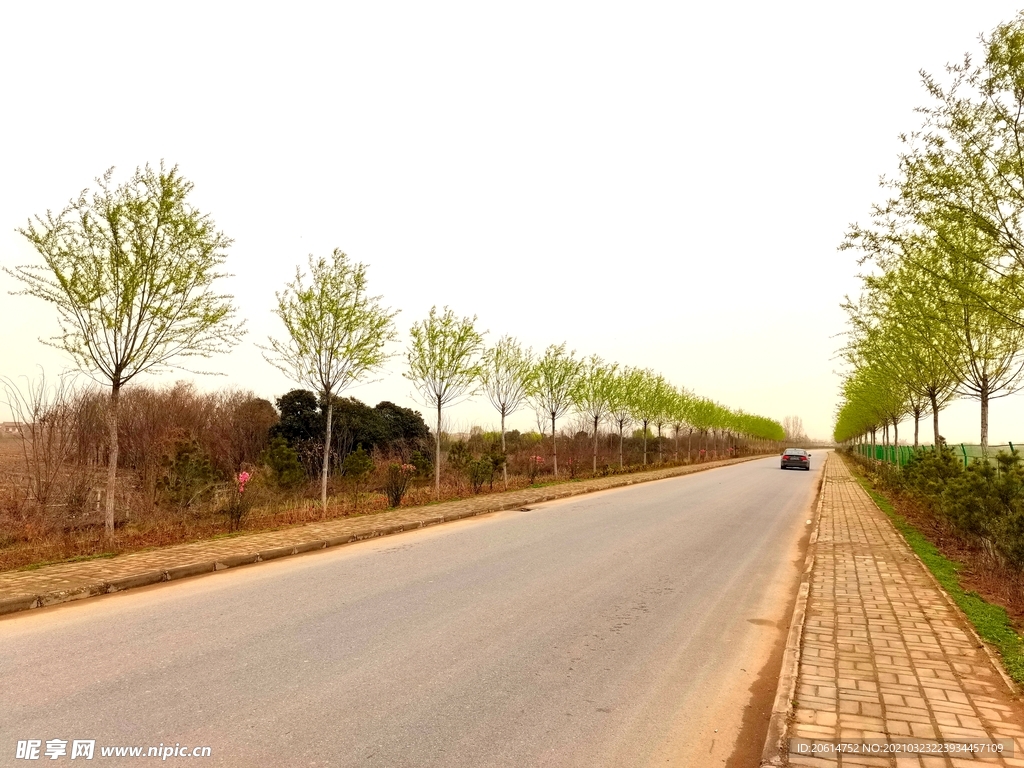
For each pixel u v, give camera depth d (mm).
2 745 3361
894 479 16953
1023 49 6277
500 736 3602
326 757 3303
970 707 3836
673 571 8273
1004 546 6863
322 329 12820
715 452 53000
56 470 11422
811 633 5352
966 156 7055
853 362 18047
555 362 23953
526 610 6266
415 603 6434
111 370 9211
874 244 8430
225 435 21672
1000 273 7328
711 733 3736
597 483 21906
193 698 4016
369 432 24703
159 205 9312
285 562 8555
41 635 5277
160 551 8719
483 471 18453
